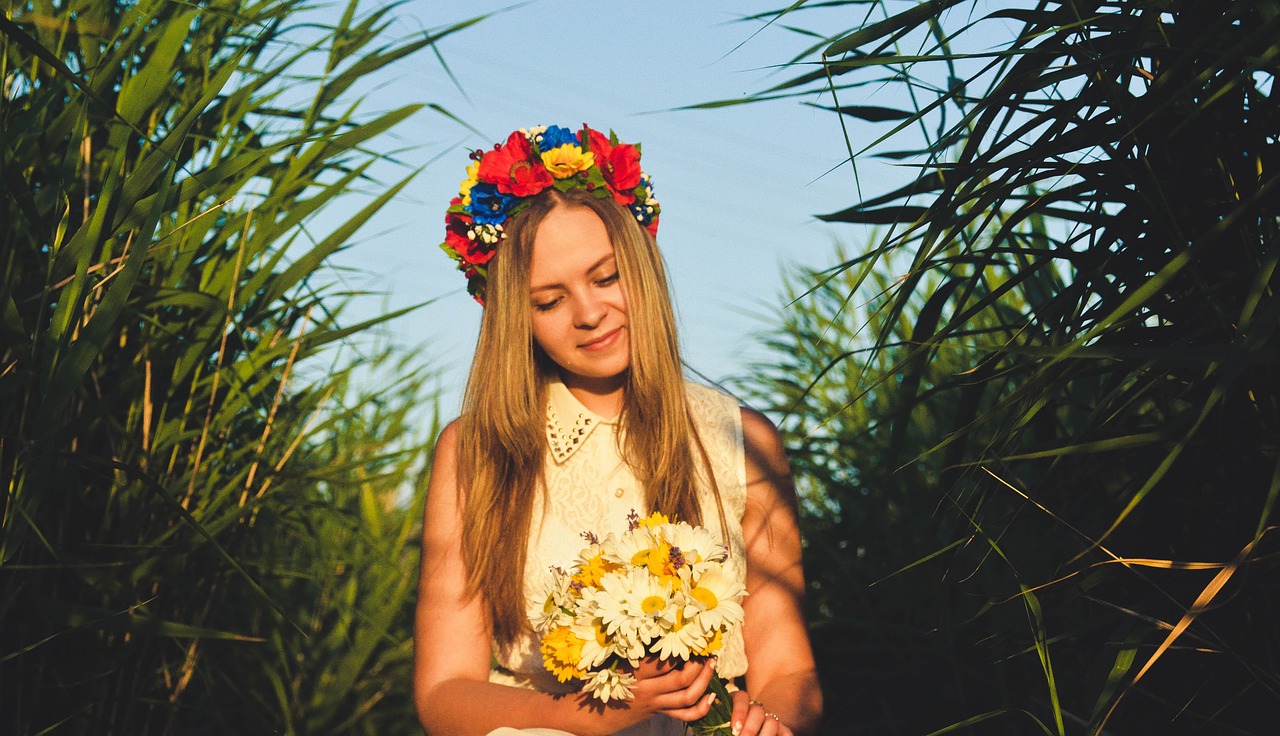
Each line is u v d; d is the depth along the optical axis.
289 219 2.33
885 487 1.75
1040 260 1.62
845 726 3.03
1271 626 1.40
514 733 1.67
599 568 1.58
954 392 3.32
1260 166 1.36
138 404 2.23
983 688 2.00
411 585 4.10
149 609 2.16
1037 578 1.77
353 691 4.02
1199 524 1.52
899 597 2.65
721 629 1.58
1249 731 1.47
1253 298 1.15
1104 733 1.58
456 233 2.04
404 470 3.65
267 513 2.52
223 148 2.37
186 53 2.43
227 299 2.33
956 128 1.46
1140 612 1.51
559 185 1.91
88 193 2.11
